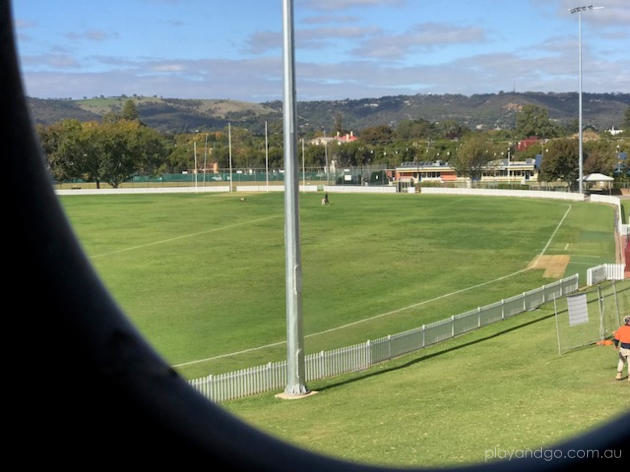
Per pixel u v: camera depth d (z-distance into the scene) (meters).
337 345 26.92
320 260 49.75
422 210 93.12
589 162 138.38
